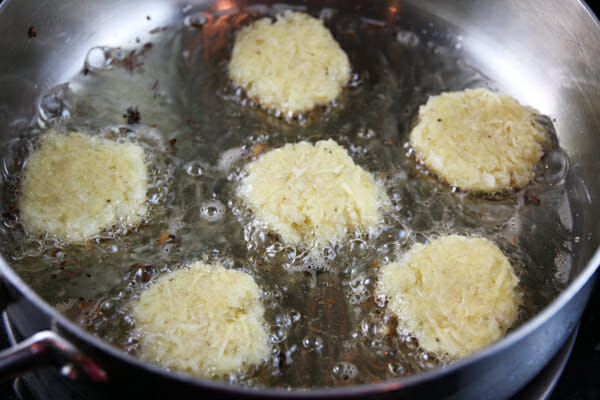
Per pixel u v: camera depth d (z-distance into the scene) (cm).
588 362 31
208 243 32
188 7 41
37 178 32
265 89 37
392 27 41
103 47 39
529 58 39
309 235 32
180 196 33
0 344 30
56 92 37
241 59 38
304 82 37
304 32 39
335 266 32
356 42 40
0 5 33
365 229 33
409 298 30
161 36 40
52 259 31
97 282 30
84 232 32
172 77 38
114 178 33
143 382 23
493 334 29
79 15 38
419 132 35
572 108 37
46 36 37
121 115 36
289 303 30
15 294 25
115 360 23
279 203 32
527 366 26
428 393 24
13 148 34
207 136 36
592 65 35
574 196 34
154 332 28
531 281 31
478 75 39
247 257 32
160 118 36
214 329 28
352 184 33
